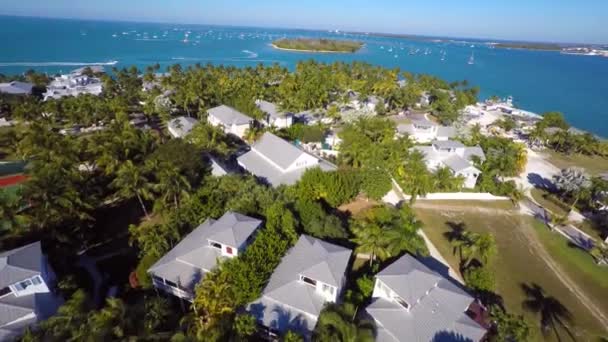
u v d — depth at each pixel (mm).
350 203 55156
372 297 33812
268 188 47906
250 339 30906
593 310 36969
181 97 90250
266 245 34812
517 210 56906
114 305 26422
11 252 31812
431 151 68188
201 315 28109
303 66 152500
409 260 34875
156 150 52719
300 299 31297
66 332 24391
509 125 99625
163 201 46156
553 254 46094
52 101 81938
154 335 25828
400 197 58250
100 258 40688
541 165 77938
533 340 32844
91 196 43344
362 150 62219
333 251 34750
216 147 62125
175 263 35188
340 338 26953
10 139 69125
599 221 54219
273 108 91250
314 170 51344
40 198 38562
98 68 165125
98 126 81000
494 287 38375
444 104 108500
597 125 125500
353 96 125375
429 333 28641
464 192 60875
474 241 39656
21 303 29297
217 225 36938
